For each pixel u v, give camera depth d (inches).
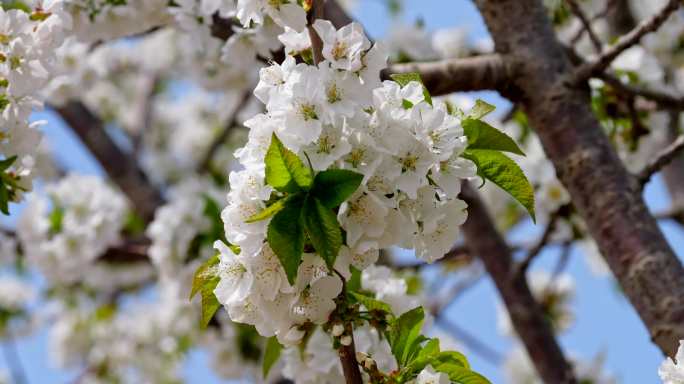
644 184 148.2
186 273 224.8
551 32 160.2
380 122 91.9
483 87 157.2
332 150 90.0
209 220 229.1
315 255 90.7
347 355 95.6
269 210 86.7
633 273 141.3
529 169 223.8
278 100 91.4
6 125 128.2
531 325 201.8
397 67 152.5
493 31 161.2
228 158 384.2
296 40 102.0
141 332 353.7
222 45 192.5
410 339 105.6
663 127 195.0
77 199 265.9
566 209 221.8
